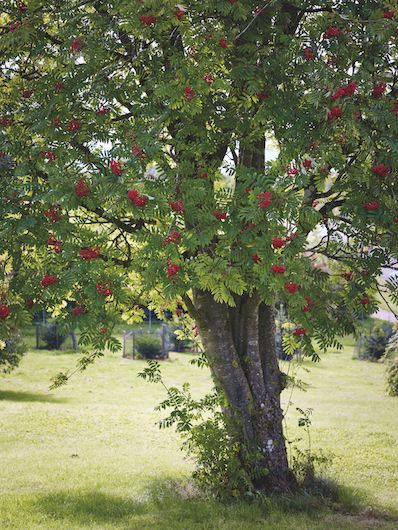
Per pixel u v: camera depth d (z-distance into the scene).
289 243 5.52
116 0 6.34
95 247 6.13
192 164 6.50
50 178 5.68
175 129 7.39
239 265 5.88
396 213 6.40
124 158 5.66
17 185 6.53
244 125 6.91
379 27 6.08
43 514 7.95
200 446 8.45
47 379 21.94
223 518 7.71
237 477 8.27
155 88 6.12
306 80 6.42
